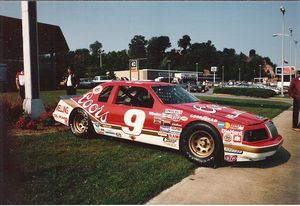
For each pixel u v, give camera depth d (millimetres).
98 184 4449
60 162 5367
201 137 5590
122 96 6664
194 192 4387
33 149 6133
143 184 4488
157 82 6898
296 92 9055
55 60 28234
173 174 4945
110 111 6672
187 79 68250
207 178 4980
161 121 5953
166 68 111938
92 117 6969
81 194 4105
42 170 4930
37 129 8109
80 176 4746
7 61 18047
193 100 6688
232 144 5344
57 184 4398
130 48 109438
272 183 4809
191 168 5371
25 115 8711
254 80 141125
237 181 4875
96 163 5387
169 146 5898
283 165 5746
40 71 27000
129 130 6359
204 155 5547
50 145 6504
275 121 11031
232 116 5629
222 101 19359
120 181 4574
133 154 6027
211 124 5473
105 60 69875
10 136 5652
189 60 117750
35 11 8930
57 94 19781
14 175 4629
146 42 110375
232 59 136625
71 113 7363
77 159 5578
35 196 4000
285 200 4180
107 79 39625
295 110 9156
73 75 10453
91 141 6961
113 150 6270
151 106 6195
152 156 5941
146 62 109500
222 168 5500
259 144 5312
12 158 5227
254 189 4559
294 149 6973
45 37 27062
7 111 8219
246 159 5312
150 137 6109
